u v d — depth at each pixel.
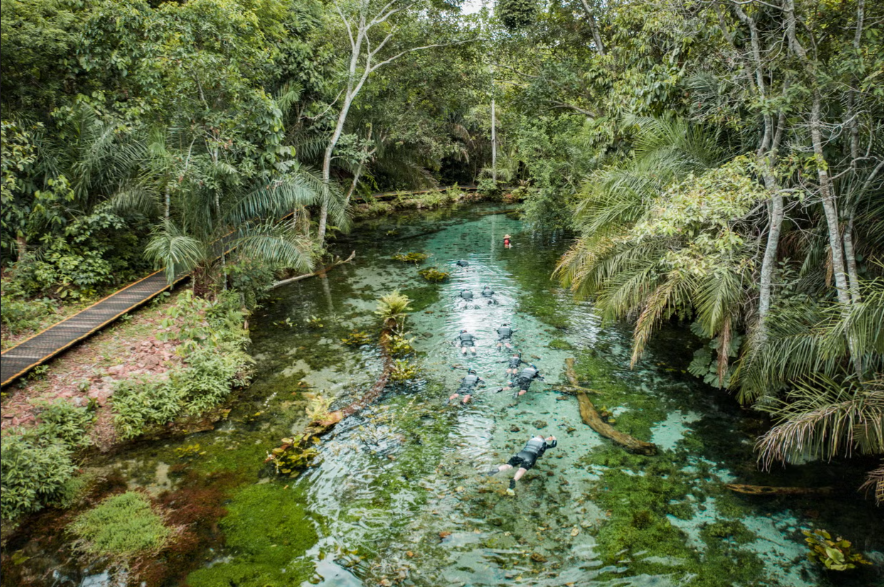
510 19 16.56
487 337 10.41
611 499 5.73
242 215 10.84
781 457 6.23
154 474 6.12
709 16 7.33
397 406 7.77
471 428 7.18
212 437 6.95
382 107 22.33
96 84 11.54
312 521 5.39
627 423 7.28
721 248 6.15
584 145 18.52
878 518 5.38
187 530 5.21
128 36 10.45
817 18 6.41
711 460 6.43
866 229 6.53
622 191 8.12
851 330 5.12
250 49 11.60
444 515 5.48
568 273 9.30
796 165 6.20
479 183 36.53
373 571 4.72
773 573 4.67
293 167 13.16
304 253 10.93
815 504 5.61
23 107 10.52
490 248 19.20
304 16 18.55
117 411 7.01
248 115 10.73
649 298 7.64
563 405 7.79
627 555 4.91
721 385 7.92
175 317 9.07
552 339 10.35
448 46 20.50
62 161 10.41
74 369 7.64
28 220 9.92
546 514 5.49
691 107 7.91
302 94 18.38
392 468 6.30
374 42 20.92
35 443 6.00
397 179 32.22
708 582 4.58
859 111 5.80
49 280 9.66
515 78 19.83
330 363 9.28
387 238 21.41
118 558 4.82
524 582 4.58
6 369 7.04
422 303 12.67
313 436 6.98
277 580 4.60
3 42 9.47
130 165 11.05
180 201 10.38
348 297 13.30
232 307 10.86
